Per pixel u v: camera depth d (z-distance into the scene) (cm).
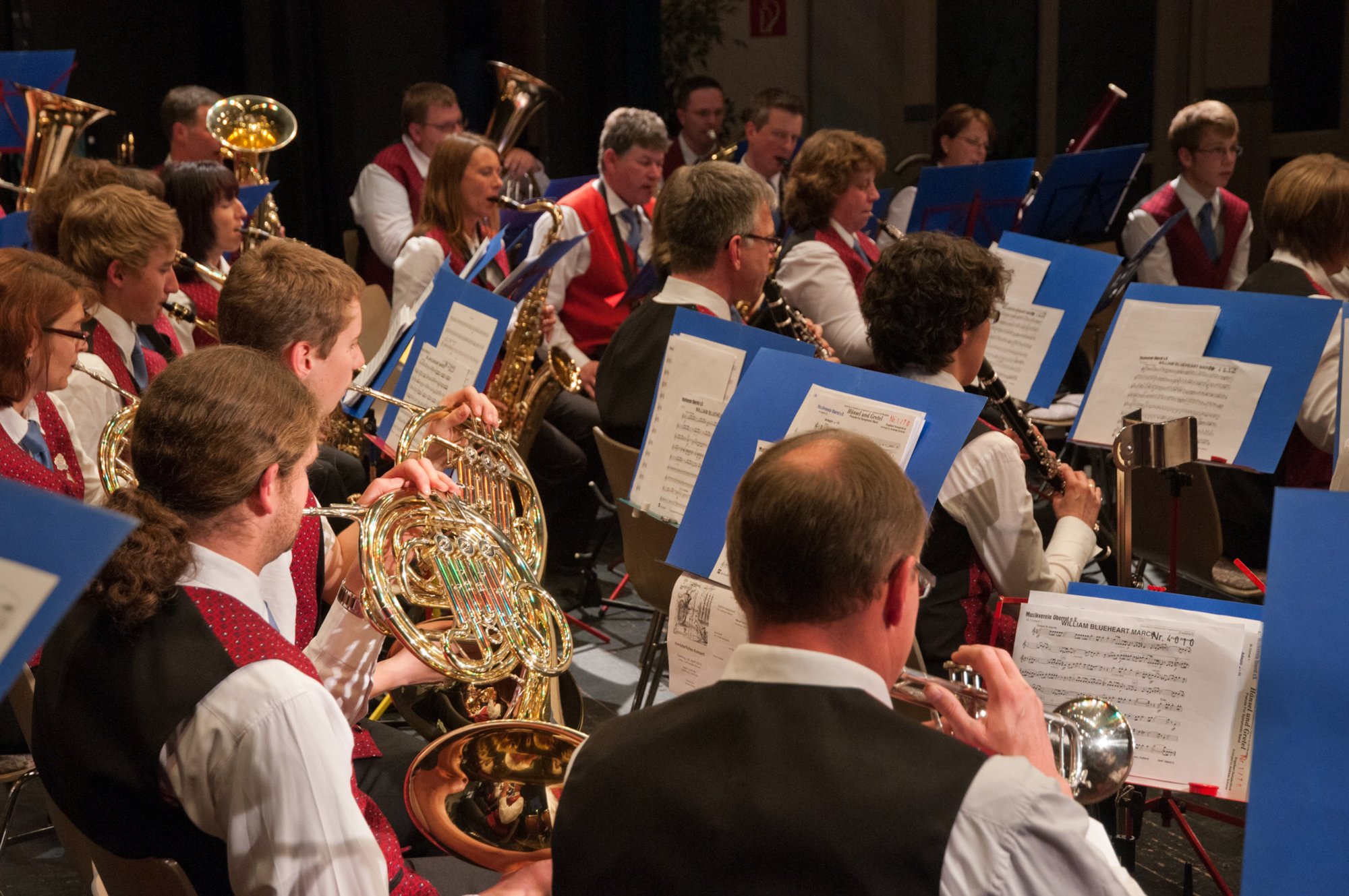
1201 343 584
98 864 290
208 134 1084
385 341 701
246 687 271
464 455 471
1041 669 386
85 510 156
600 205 1002
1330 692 264
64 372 475
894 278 481
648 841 232
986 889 211
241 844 268
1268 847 261
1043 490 555
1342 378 516
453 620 380
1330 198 651
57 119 952
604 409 661
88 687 276
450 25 1485
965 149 1220
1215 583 639
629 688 734
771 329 734
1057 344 692
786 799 223
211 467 286
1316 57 1670
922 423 378
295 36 1373
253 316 423
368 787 410
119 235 559
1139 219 1129
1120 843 405
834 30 1653
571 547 902
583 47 1498
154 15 1351
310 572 407
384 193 1188
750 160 1208
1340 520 273
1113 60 1691
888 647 254
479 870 367
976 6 1678
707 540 411
